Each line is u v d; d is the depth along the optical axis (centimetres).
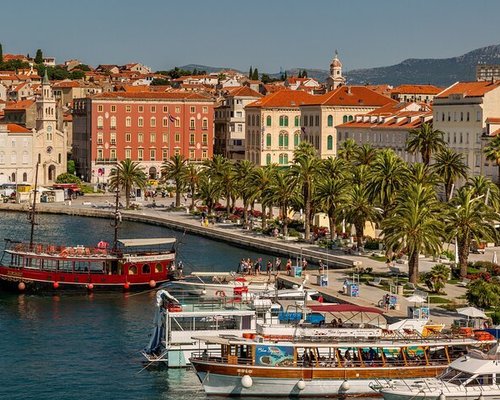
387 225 14138
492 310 12000
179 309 10988
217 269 16938
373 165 18275
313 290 13550
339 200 18338
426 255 16450
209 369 9931
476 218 14425
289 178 19800
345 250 17612
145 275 15400
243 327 11050
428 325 10775
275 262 17675
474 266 15362
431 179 17300
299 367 9800
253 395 9875
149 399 9819
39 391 10025
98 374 10600
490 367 9206
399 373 9831
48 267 15475
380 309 12288
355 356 9969
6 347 11669
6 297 14788
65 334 12325
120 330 12550
